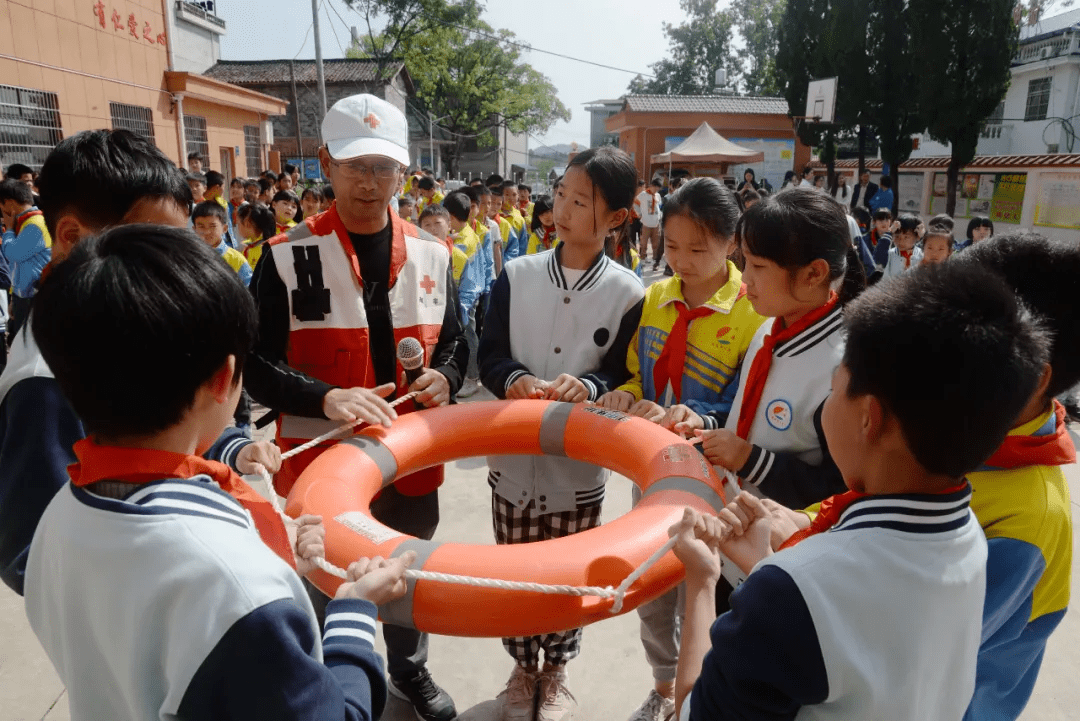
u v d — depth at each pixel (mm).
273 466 1519
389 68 27328
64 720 2086
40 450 1042
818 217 1412
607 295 2045
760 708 801
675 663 2012
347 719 840
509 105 36156
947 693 871
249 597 755
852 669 759
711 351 1866
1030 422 1028
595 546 1397
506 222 7406
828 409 901
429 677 2135
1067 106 17156
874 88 14859
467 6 31016
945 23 13609
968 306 768
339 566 1407
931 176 15141
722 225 1759
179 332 766
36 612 911
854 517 837
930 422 765
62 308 755
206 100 15148
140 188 1208
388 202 1946
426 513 2180
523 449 1938
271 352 1896
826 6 16203
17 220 4766
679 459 1660
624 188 1935
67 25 10750
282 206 6098
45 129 10336
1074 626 2602
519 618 1315
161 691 777
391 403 1932
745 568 1196
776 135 23812
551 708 2084
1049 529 1013
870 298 843
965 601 829
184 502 794
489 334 2168
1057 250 1009
